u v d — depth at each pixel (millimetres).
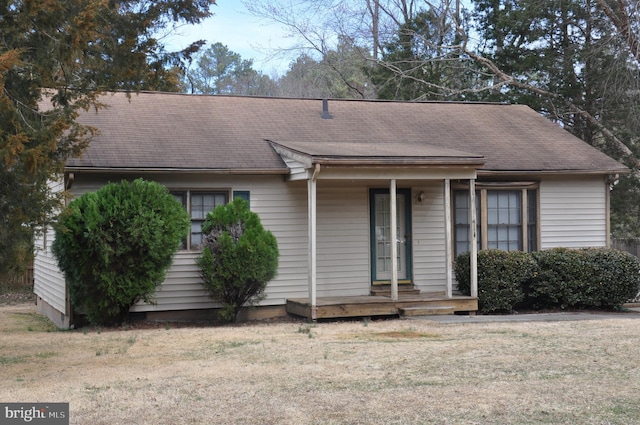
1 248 9711
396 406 7699
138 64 11961
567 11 27703
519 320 14859
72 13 10102
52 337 13367
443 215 17391
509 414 7371
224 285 14625
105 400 8125
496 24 29406
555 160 17953
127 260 13766
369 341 11945
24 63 9367
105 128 16266
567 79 27969
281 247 16141
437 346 11297
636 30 26109
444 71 31641
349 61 37125
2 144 8734
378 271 16891
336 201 16578
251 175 15883
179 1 13172
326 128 18328
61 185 14867
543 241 17781
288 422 7195
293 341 12070
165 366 10078
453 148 17922
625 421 7102
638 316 15867
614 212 28203
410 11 35594
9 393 8578
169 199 14148
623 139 27438
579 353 10516
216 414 7512
